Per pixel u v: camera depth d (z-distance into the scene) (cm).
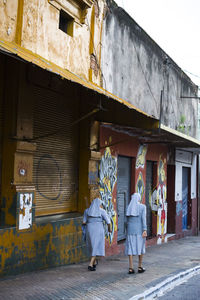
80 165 1056
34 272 800
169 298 709
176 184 1791
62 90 950
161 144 1620
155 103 1552
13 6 797
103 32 1142
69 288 703
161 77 1623
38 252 818
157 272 928
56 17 930
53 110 941
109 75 1179
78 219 968
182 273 916
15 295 623
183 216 1953
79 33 1026
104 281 784
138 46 1385
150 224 1565
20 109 790
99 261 1053
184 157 1909
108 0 1158
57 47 934
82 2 1012
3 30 770
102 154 1117
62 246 902
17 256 756
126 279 823
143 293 697
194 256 1281
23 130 799
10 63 794
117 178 1251
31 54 791
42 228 832
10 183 773
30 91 823
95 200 908
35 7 855
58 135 966
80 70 1030
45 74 837
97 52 1106
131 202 920
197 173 2142
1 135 788
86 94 984
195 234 2073
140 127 981
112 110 980
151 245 1499
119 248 1210
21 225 770
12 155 775
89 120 1048
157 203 1573
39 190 892
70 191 1024
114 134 1190
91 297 658
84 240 910
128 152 1298
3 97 791
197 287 806
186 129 2000
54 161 950
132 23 1324
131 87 1331
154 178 1585
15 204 764
